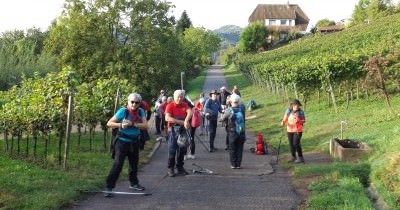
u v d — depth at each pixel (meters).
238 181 10.07
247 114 29.39
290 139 12.31
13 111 12.12
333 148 12.45
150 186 9.50
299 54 48.69
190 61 80.31
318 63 23.00
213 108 15.23
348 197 7.60
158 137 18.70
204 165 12.41
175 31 53.28
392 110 16.91
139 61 43.88
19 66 38.66
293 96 30.09
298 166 11.35
